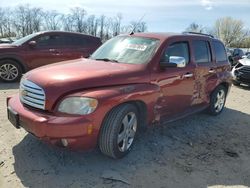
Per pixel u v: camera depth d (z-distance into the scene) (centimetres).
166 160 459
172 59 491
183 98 551
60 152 451
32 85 411
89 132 387
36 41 1023
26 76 439
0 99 740
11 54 979
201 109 634
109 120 410
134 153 468
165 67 488
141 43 522
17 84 973
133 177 404
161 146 504
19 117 412
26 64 1005
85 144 394
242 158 493
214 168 450
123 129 432
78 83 396
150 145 502
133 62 487
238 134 600
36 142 479
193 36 598
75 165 421
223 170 447
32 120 387
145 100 452
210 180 417
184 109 567
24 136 500
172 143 521
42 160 428
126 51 517
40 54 1020
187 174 426
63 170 407
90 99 386
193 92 580
